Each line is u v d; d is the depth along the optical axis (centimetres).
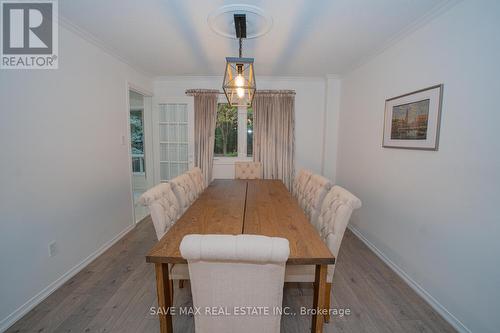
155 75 372
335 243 144
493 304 137
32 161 173
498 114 134
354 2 172
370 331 153
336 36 227
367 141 287
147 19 198
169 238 132
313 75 368
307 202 222
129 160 311
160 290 122
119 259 240
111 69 272
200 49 262
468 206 152
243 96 206
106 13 188
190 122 384
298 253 116
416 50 203
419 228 196
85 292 188
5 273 155
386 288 198
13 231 160
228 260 90
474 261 148
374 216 269
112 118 274
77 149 219
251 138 408
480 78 144
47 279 185
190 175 250
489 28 139
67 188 207
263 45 250
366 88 291
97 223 248
